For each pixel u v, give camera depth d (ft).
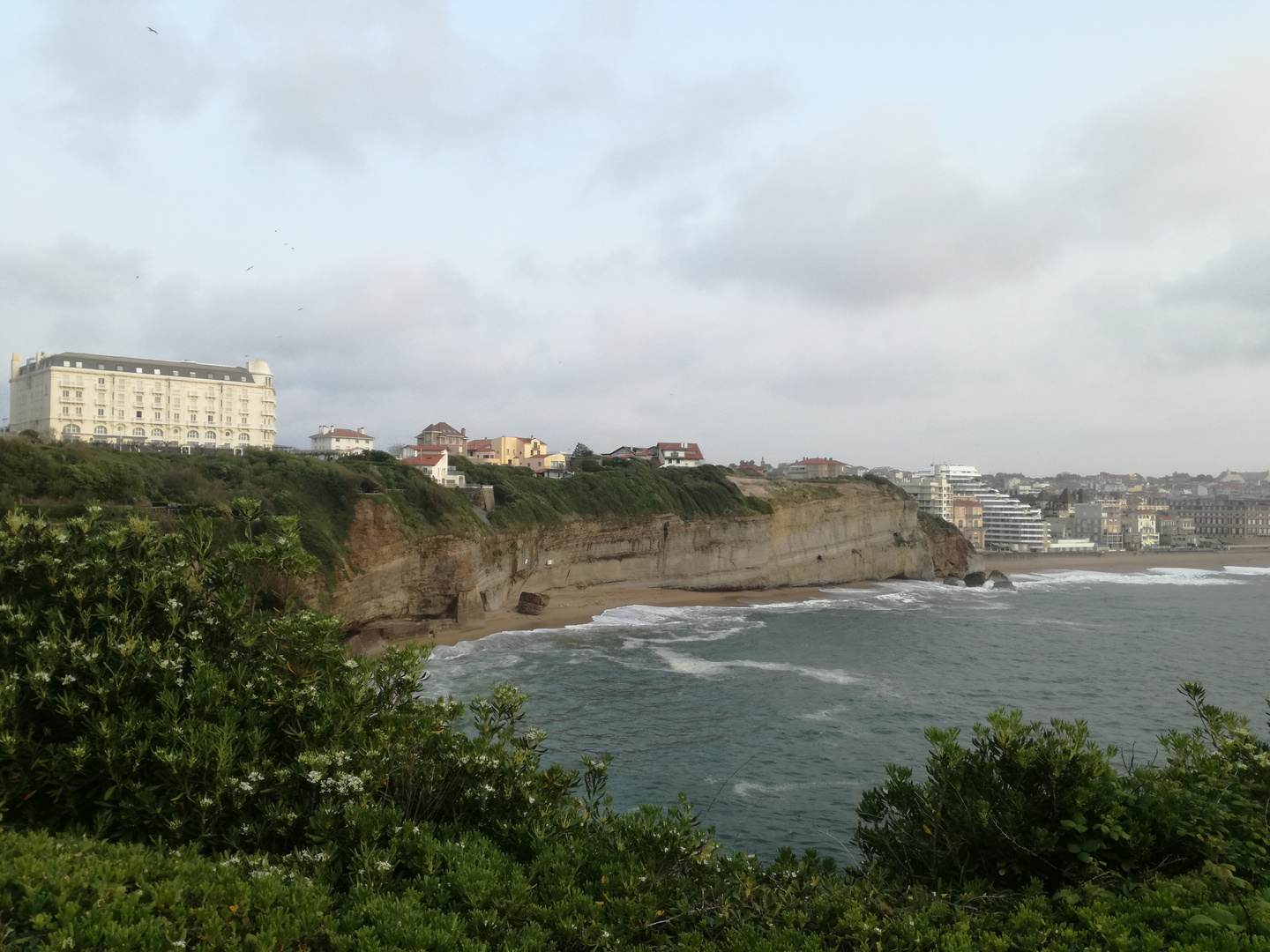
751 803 84.43
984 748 32.40
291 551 34.42
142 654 27.73
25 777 24.38
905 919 23.48
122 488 132.26
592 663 159.33
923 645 188.65
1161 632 215.72
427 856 25.08
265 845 26.43
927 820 30.42
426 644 35.27
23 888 19.60
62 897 19.20
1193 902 23.49
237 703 28.48
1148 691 141.08
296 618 32.09
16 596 29.25
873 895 25.70
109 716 26.04
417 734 32.37
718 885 27.17
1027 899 24.67
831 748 103.81
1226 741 31.71
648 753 101.86
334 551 160.15
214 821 25.57
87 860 21.39
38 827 24.62
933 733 32.35
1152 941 21.01
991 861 28.81
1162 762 96.07
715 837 75.82
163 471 154.51
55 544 30.94
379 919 21.27
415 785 31.37
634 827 30.30
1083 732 30.22
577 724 115.14
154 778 25.66
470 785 31.91
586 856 28.78
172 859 22.74
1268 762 29.40
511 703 36.63
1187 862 26.94
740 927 23.75
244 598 32.60
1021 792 28.73
